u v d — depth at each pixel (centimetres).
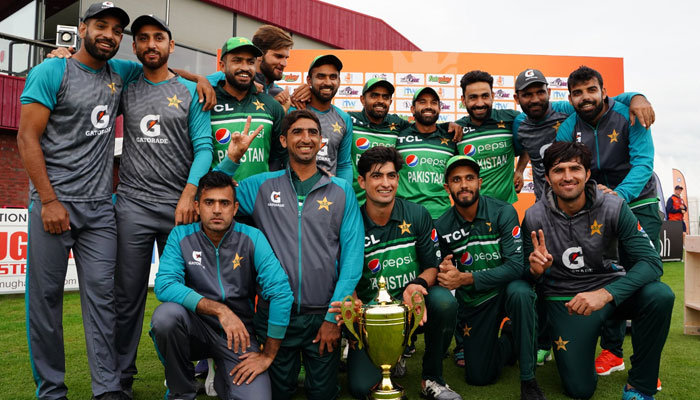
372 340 240
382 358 242
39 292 236
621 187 310
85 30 242
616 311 271
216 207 236
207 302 233
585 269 267
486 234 294
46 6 935
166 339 222
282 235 259
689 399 255
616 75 677
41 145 236
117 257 260
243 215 275
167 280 237
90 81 245
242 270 250
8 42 885
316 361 253
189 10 1116
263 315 257
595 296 241
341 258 262
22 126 228
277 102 316
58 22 942
